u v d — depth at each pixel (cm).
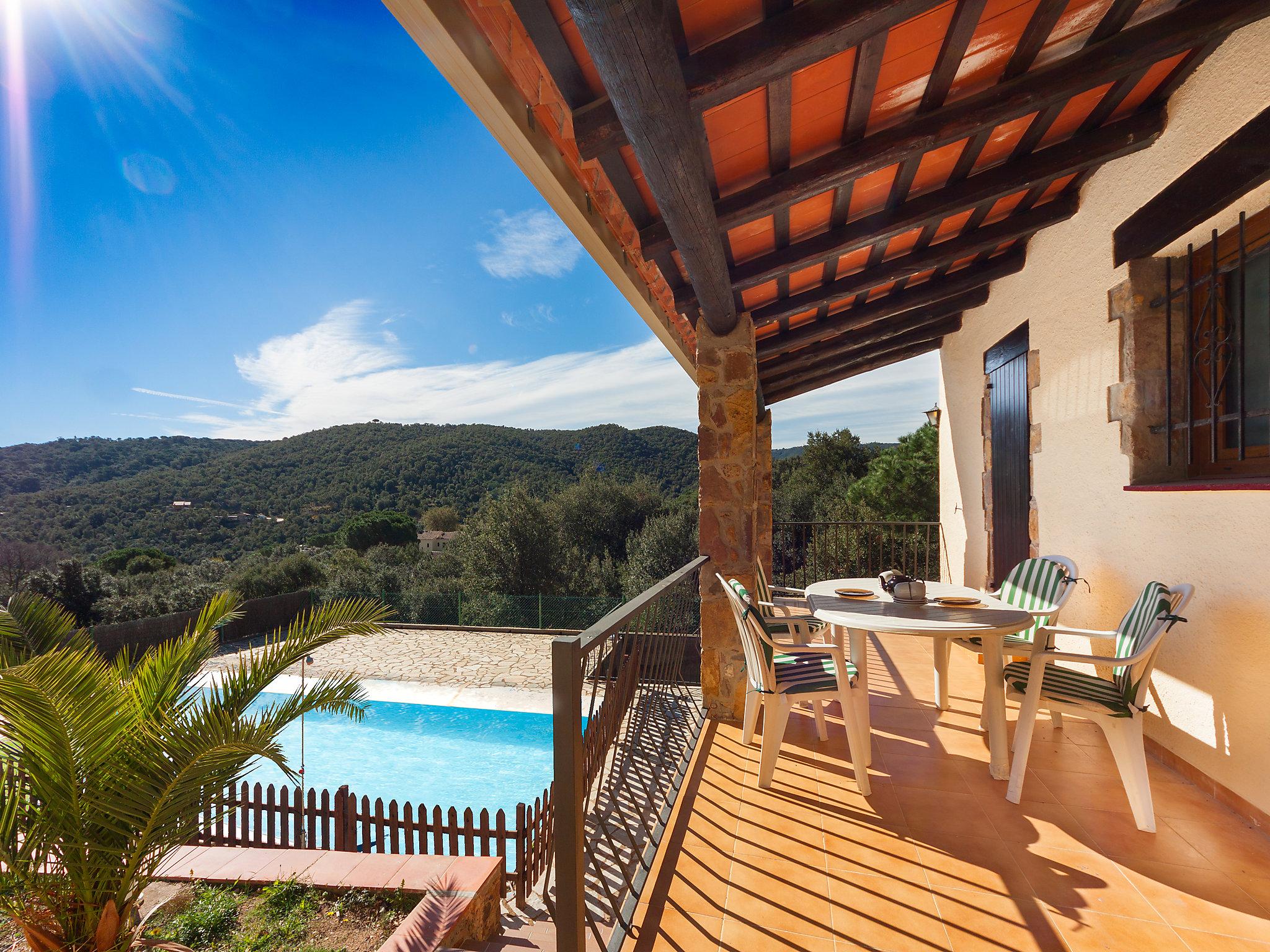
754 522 363
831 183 244
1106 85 253
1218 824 240
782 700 272
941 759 303
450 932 267
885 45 176
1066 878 207
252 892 316
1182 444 307
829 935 181
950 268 455
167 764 266
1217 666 259
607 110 172
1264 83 230
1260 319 256
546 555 2122
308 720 902
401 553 2708
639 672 306
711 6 147
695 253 241
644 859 222
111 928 265
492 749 825
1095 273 353
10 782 257
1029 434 447
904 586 315
